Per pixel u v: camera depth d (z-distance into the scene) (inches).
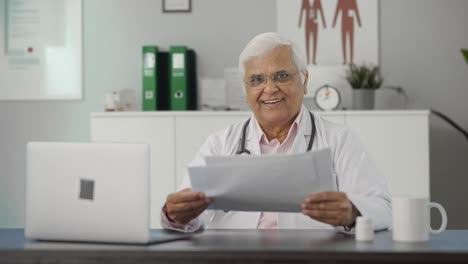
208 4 168.6
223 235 80.5
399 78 165.5
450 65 164.6
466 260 61.6
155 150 155.3
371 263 62.2
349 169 95.9
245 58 99.7
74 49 171.3
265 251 63.5
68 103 171.8
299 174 75.2
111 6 171.0
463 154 164.7
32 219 76.4
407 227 72.8
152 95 159.2
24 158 172.7
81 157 74.3
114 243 73.5
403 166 150.8
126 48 170.7
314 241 72.7
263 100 99.0
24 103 172.6
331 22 165.6
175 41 169.5
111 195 72.8
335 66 164.7
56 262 66.4
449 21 164.7
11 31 171.9
